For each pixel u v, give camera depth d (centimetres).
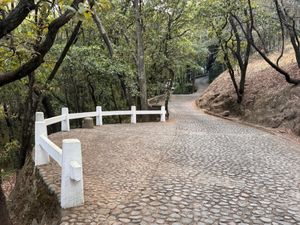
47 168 732
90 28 2180
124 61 2062
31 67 558
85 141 1081
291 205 531
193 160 840
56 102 2539
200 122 1980
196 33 2672
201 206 514
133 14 2127
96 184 618
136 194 564
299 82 1761
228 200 545
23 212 669
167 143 1088
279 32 2114
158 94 2980
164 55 2405
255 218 475
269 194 582
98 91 2611
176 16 2367
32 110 1288
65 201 502
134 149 971
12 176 1547
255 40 3070
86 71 2158
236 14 2097
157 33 2395
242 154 934
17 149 1848
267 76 2277
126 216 473
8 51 669
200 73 6334
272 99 1875
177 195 562
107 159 831
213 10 1930
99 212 488
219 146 1054
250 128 1686
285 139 1280
